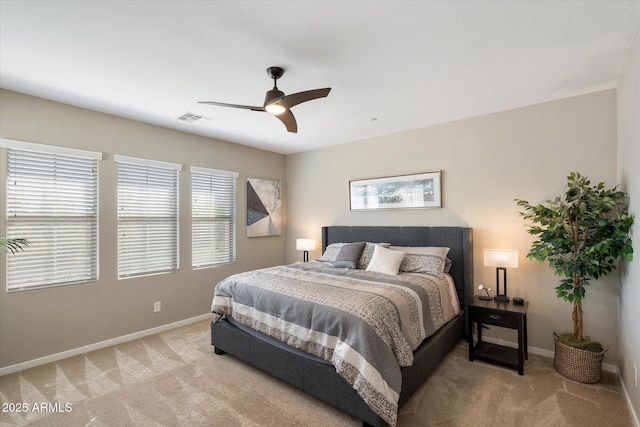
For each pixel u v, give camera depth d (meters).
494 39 2.01
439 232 3.65
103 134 3.32
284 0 1.64
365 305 2.17
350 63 2.31
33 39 1.99
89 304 3.20
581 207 2.44
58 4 1.65
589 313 2.83
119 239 3.45
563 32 1.93
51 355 2.94
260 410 2.18
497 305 2.91
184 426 2.01
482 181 3.46
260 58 2.23
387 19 1.80
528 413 2.12
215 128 3.92
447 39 2.01
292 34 1.95
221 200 4.51
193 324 4.03
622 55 2.20
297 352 2.36
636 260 2.03
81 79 2.56
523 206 3.12
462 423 2.01
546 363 2.86
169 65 2.34
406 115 3.47
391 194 4.16
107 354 3.10
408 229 3.91
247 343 2.74
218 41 2.02
